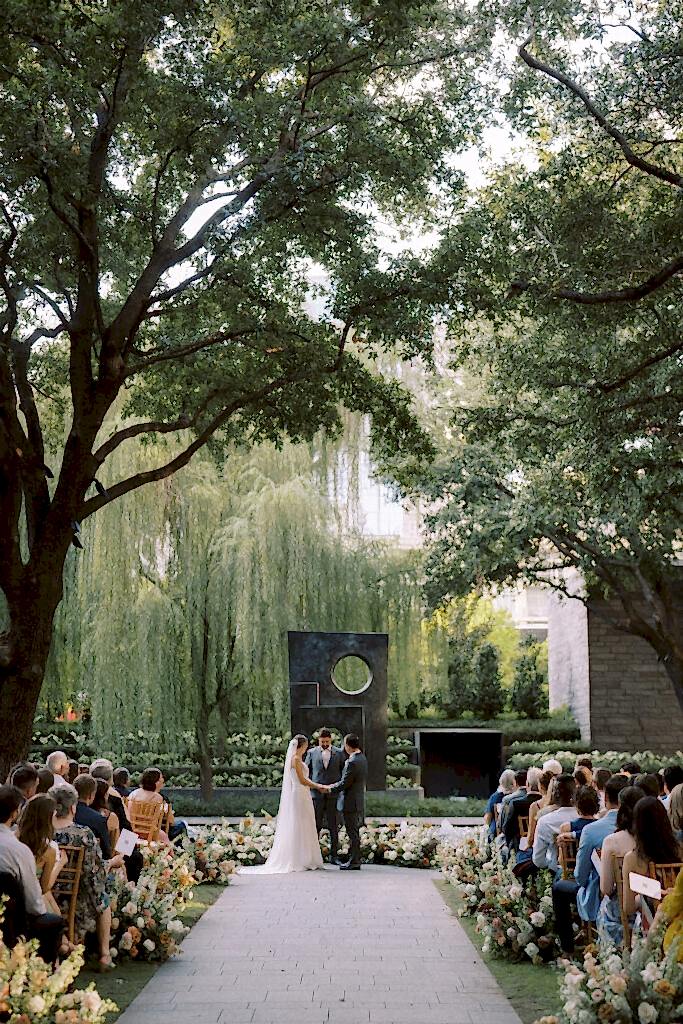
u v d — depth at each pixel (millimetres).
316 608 26078
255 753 30031
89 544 24859
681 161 16406
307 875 16562
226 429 17312
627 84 14789
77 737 30234
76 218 13648
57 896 8648
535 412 18797
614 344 16109
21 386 13750
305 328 15586
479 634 37281
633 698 30703
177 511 25047
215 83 12492
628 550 22219
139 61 12219
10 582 12430
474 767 32438
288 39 12664
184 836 15328
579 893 8492
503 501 22062
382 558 27672
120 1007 7859
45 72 11602
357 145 13672
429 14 13734
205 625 25438
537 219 15305
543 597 50594
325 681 21438
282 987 8570
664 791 10648
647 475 16484
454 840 16719
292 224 14352
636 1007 5855
